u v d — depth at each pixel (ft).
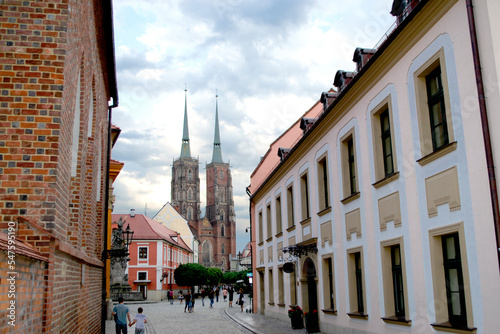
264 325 69.46
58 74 20.56
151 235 204.23
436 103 31.60
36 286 17.61
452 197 28.25
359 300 44.47
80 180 30.94
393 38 34.60
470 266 26.35
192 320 88.58
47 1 21.07
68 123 22.62
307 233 60.13
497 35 24.98
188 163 491.31
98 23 35.12
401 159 34.96
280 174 74.33
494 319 24.23
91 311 40.16
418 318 32.09
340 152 48.16
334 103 47.42
